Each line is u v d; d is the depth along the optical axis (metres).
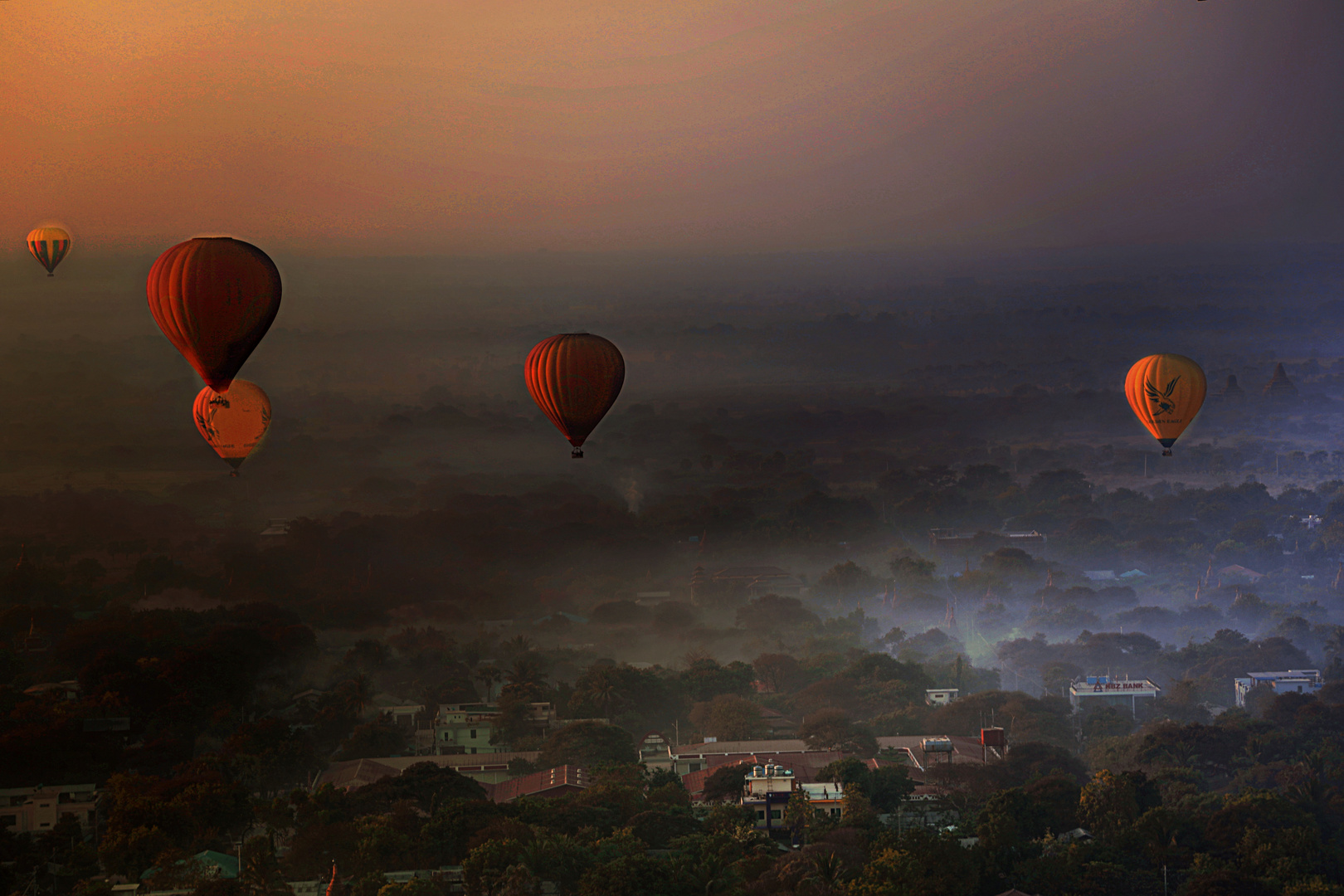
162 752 102.50
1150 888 68.38
